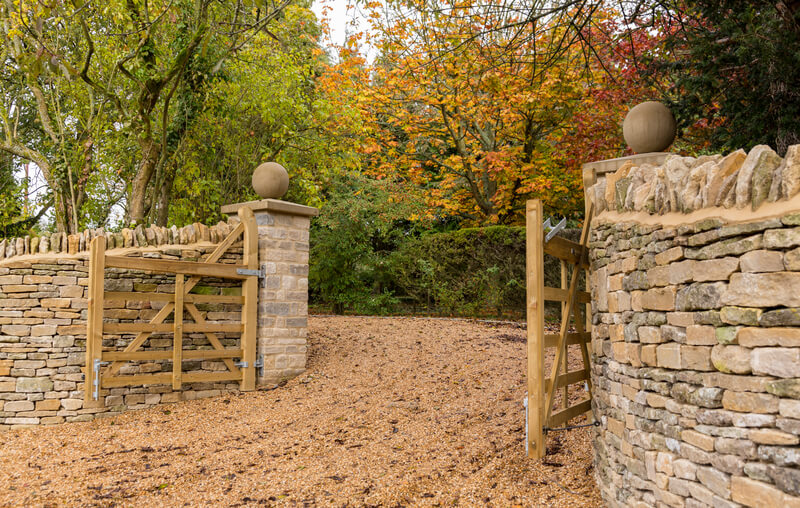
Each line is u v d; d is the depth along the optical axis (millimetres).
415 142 14492
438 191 14469
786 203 2436
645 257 3355
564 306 4961
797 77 5039
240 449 5504
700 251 2846
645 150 4801
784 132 5137
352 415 6352
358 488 4422
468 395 6668
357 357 8617
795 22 5008
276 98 10078
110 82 8734
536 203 4523
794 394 2328
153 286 7066
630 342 3553
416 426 5840
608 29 9258
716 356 2719
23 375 6453
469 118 13234
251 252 7641
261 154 10938
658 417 3178
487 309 12219
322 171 11516
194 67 8766
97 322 6410
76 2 6180
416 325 10773
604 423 4016
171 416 6676
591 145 9773
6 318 6477
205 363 7438
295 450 5402
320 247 14367
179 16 8961
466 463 4781
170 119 9656
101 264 6449
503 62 7324
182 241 7391
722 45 5516
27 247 6711
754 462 2479
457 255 12484
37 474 4926
